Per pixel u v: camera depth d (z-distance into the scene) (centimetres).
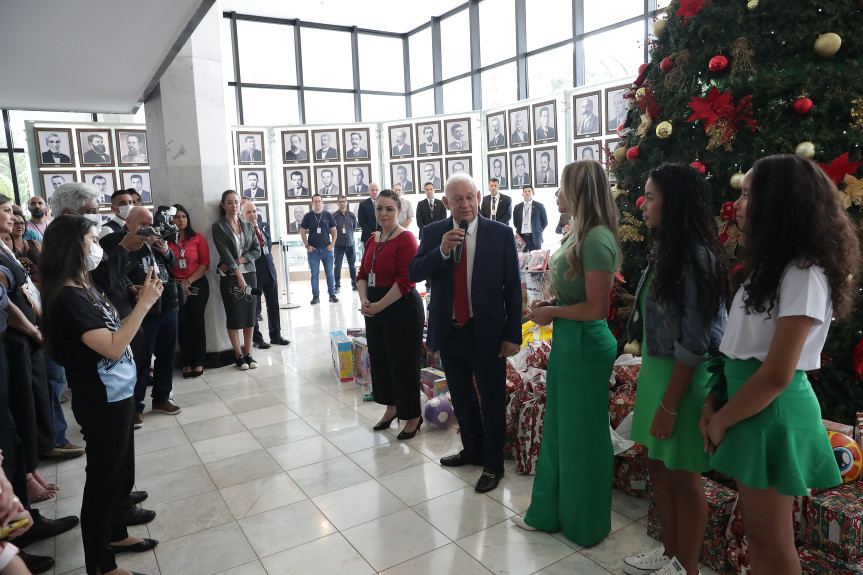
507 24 1012
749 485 143
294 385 479
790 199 134
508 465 313
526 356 350
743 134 253
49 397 322
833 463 144
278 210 1084
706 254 171
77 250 203
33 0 308
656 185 179
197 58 521
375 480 301
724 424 146
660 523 206
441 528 252
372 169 1077
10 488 108
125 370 214
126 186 914
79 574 233
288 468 321
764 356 142
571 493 232
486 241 274
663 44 295
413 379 346
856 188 218
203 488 301
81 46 393
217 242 516
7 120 935
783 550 147
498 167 971
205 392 466
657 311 183
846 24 237
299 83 1144
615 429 279
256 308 574
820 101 234
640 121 301
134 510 268
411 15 1115
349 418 396
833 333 234
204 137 528
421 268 286
